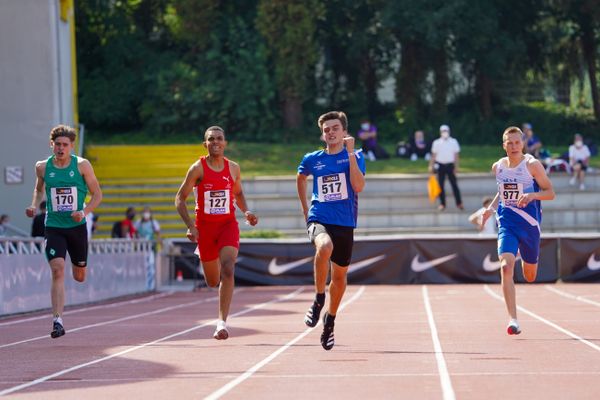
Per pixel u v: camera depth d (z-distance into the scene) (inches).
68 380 768.9
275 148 3636.8
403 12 3806.6
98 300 2014.0
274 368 816.9
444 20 3772.1
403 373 770.8
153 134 3981.3
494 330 1157.1
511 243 1050.7
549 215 3011.8
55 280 1088.8
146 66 4079.7
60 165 1112.2
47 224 1112.2
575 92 4409.5
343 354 916.0
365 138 3452.3
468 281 2461.9
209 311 1635.1
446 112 4099.4
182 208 1015.6
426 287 2341.3
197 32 3973.9
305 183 946.1
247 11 4077.3
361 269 2481.5
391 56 4178.2
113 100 4033.0
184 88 3900.1
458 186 3105.3
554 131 4195.4
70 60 2876.5
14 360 925.2
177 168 3331.7
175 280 2561.5
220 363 858.8
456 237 2469.2
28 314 1633.9
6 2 2635.3
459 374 759.7
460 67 4192.9
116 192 3201.3
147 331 1232.2
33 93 2640.3
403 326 1239.5
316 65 4212.6
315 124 4062.5
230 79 3900.1
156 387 717.9
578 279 2453.2
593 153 3708.2
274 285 2518.5
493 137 4097.0
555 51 4247.0
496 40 3949.3
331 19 4111.7
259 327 1253.1
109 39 4151.1
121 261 2199.8
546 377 735.1
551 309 1525.6
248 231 2898.6
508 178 1049.5
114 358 917.8
